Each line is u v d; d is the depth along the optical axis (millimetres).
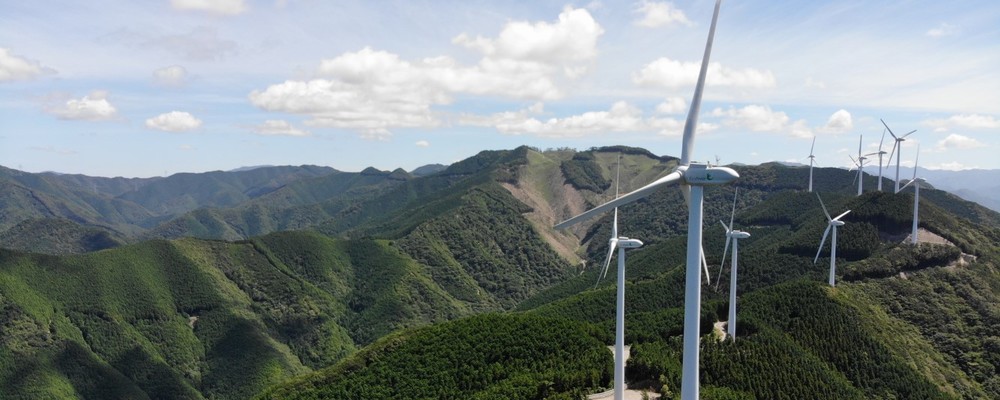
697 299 91750
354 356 168000
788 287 181375
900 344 160125
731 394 119250
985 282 188375
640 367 128625
